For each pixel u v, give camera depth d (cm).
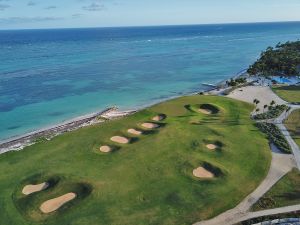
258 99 10569
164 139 6738
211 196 5047
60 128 8350
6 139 8044
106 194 5012
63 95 12131
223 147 6575
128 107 10700
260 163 6097
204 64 18800
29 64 18975
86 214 4609
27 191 5156
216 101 9469
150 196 5012
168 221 4528
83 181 5284
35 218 4556
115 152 6259
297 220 4544
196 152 6328
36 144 6650
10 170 5675
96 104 11050
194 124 7656
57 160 5972
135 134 7112
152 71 16638
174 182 5369
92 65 18525
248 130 7594
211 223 4556
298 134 7525
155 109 8481
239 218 4656
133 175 5525
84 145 6519
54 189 5131
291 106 9700
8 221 4491
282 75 14000
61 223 4450
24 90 12812
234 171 5769
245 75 15050
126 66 18125
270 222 4503
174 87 13425
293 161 6275
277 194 5206
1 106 10762
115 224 4441
